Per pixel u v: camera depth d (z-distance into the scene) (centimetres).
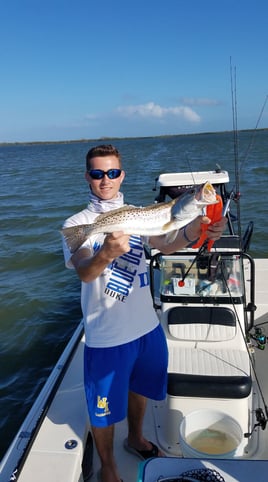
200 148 5984
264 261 555
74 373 346
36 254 1145
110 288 255
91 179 260
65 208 1788
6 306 820
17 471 246
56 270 1014
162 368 277
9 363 640
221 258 365
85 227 240
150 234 241
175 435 315
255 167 2589
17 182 3016
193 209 235
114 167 258
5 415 532
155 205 244
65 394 319
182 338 339
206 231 247
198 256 360
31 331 723
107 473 272
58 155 7631
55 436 276
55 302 827
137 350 264
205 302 357
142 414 298
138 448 308
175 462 224
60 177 3175
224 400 299
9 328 741
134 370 278
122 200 273
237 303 354
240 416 301
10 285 932
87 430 295
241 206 1470
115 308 256
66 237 243
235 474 215
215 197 235
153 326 272
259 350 421
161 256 376
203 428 294
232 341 336
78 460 260
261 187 1817
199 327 341
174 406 308
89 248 250
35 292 879
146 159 4266
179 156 4303
